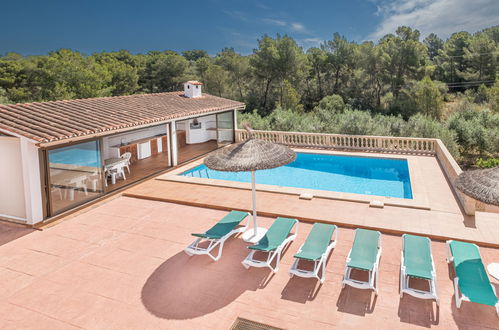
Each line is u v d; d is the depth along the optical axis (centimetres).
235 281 703
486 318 570
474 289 568
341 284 676
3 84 5612
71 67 5475
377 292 632
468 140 2688
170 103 1945
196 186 1360
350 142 2158
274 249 717
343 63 5612
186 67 7112
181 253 830
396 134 2723
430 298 600
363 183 1542
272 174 1720
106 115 1409
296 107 5028
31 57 6109
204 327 565
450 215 999
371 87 5294
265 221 1016
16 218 1057
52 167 1066
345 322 568
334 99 4922
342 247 839
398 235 902
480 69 5909
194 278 717
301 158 1986
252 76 5812
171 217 1062
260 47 5466
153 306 625
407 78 5009
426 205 1068
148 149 1941
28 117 1182
